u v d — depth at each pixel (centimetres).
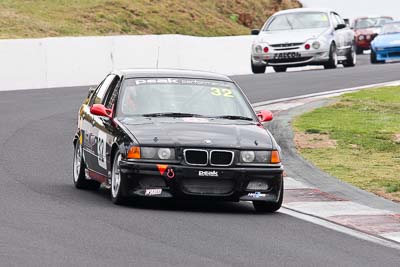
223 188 2988
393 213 3111
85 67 8281
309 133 4884
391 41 9988
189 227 2709
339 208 3181
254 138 3072
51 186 3438
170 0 13675
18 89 7688
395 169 4009
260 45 8562
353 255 2439
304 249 2481
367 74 8150
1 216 2748
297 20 8806
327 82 7500
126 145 3000
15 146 4441
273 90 6962
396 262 2378
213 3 14675
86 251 2317
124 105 3222
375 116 5516
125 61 8644
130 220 2773
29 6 12012
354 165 4097
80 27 11675
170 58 9094
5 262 2162
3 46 7625
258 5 15262
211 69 9612
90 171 3369
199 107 3241
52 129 5084
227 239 2559
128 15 12562
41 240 2423
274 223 2872
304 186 3612
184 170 2950
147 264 2205
